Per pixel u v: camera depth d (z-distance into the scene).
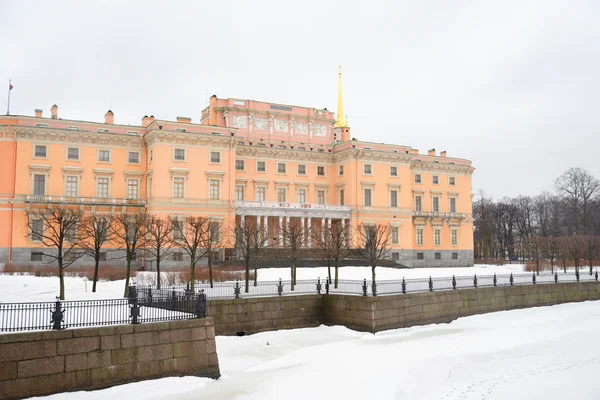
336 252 48.12
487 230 127.00
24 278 50.44
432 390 24.02
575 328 39.66
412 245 94.69
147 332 22.80
